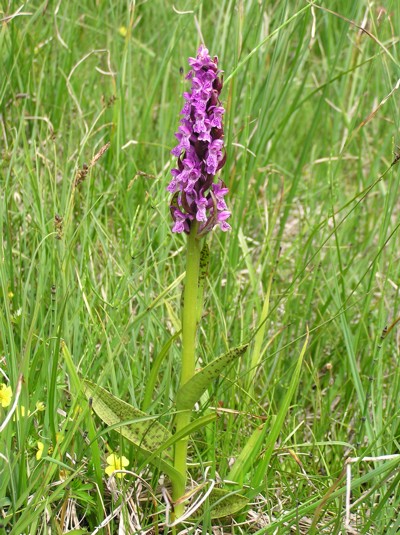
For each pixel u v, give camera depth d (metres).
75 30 1.11
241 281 0.94
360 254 1.03
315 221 1.02
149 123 1.07
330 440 0.78
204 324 0.85
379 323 0.81
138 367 0.75
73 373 0.63
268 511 0.66
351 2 0.99
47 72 1.06
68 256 0.71
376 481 0.71
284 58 0.98
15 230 0.90
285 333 0.87
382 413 0.79
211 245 0.93
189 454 0.74
